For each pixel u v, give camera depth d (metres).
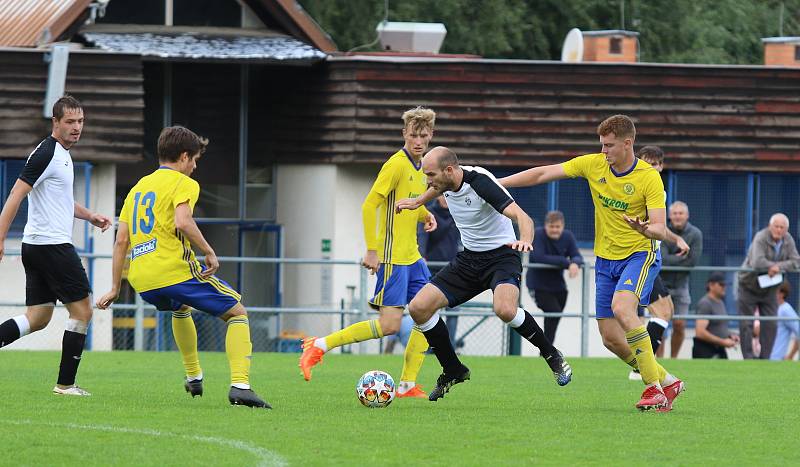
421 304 23.36
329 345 24.61
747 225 54.53
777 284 42.59
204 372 30.55
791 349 46.25
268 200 56.38
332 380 29.08
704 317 41.38
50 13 54.56
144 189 21.88
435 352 23.94
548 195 53.62
